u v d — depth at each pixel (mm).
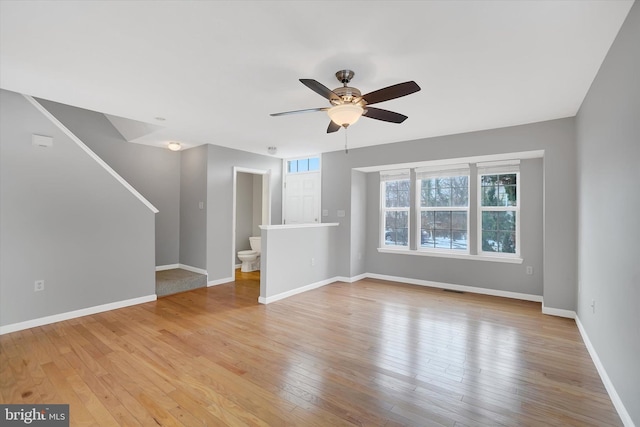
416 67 2424
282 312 3895
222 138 4805
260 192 7137
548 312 3818
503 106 3289
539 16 1794
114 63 2398
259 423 1866
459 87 2797
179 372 2438
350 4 1690
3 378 2328
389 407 2023
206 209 5242
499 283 4625
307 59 2311
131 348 2854
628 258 1863
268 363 2592
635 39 1692
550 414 1961
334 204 5699
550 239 3793
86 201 3736
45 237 3416
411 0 1652
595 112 2602
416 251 5340
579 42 2072
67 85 2809
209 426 1839
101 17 1822
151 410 1976
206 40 2072
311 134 4523
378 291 4902
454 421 1889
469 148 4309
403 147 4891
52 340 3010
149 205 4332
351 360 2652
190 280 4965
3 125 3135
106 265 3920
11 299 3193
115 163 5148
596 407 2035
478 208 4809
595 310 2635
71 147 3611
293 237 4711
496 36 2000
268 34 1993
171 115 3666
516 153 4055
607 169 2273
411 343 2994
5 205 3154
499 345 2949
